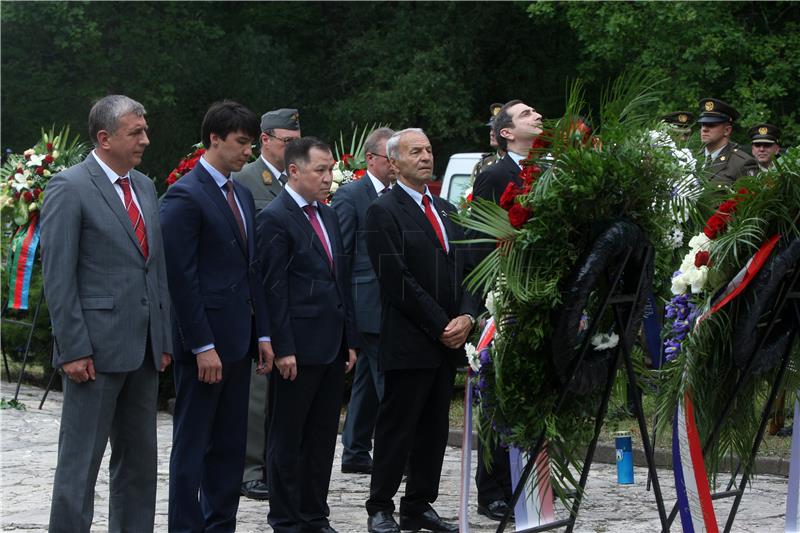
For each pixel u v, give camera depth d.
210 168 6.42
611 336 5.20
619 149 5.11
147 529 6.00
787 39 19.98
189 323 6.16
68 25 24.81
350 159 10.59
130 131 5.84
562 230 4.94
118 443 5.99
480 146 26.64
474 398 5.41
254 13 28.06
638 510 7.50
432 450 6.85
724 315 5.41
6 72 25.45
